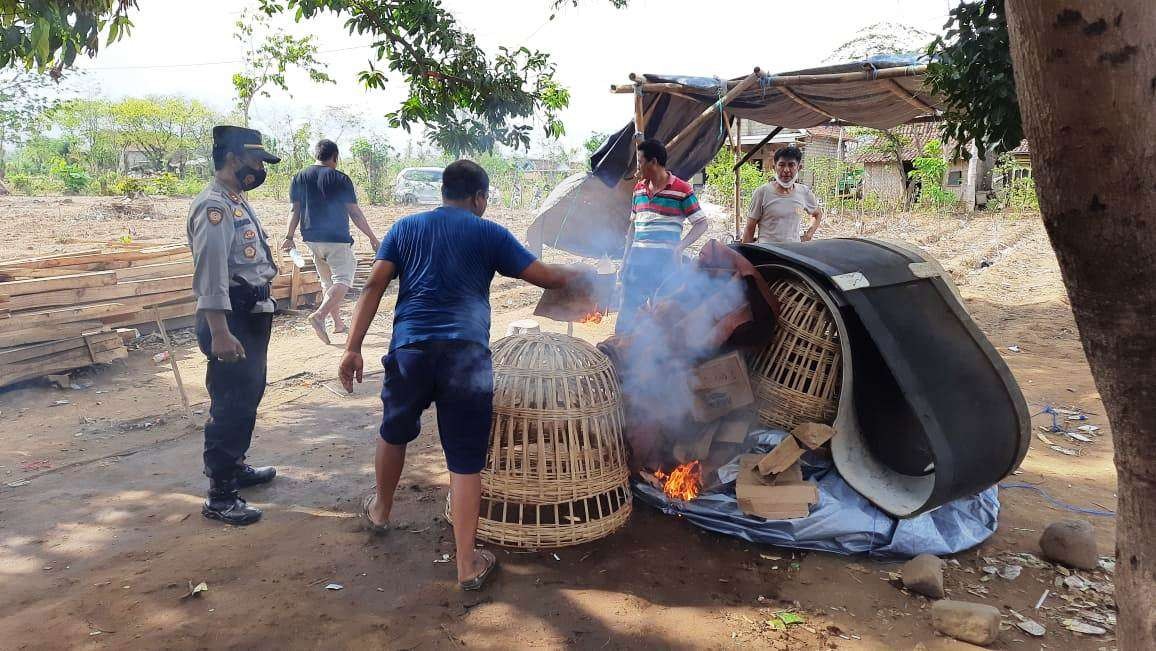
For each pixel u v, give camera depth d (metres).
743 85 6.38
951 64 4.34
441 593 3.11
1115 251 1.52
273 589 3.12
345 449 4.82
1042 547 3.49
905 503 3.48
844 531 3.44
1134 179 1.44
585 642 2.79
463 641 2.79
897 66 6.02
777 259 3.97
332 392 6.13
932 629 2.91
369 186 31.22
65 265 7.91
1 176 35.72
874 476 3.65
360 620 2.91
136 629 2.82
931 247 17.25
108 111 45.75
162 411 5.76
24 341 6.18
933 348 3.55
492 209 30.17
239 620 2.89
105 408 5.82
